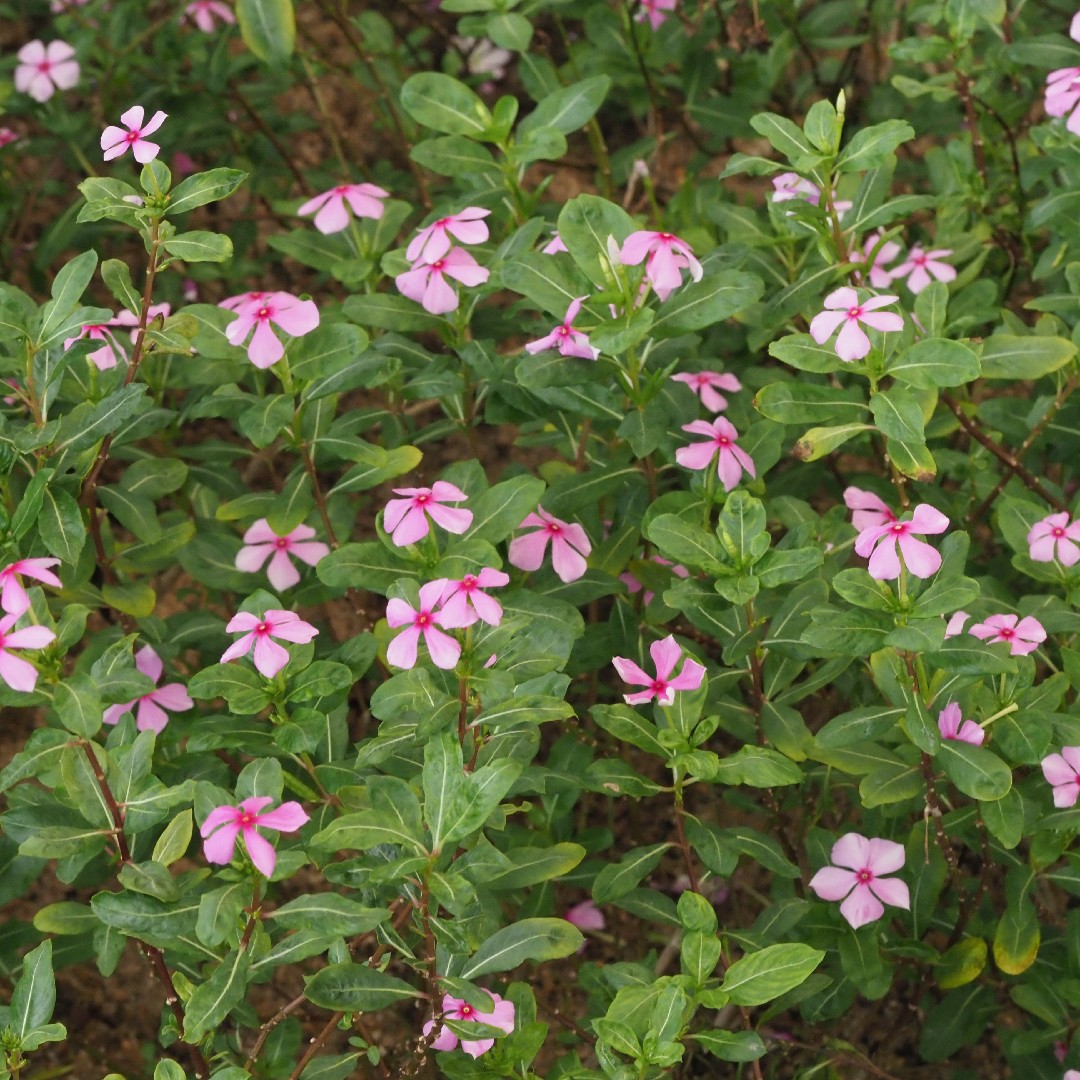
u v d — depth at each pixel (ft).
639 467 5.01
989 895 5.28
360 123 7.66
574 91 5.16
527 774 4.49
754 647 4.57
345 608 6.08
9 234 6.64
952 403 4.92
